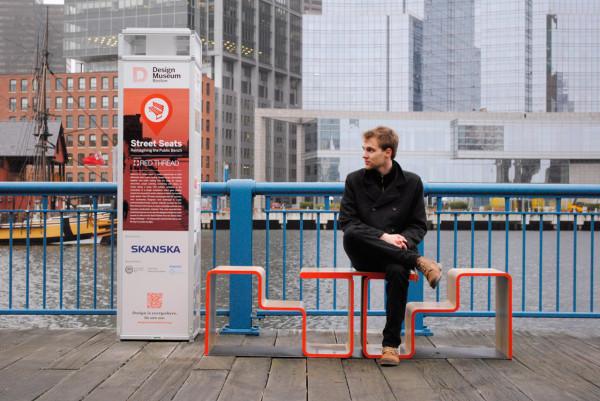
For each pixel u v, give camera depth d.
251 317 5.37
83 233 28.88
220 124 116.44
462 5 104.38
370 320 14.40
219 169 116.00
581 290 20.47
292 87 142.00
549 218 56.41
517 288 20.98
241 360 4.44
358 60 96.12
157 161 4.92
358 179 4.58
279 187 5.37
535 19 96.88
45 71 65.88
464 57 105.31
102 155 108.25
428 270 4.07
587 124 86.00
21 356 4.50
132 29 4.94
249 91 127.81
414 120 86.00
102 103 108.62
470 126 85.19
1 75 110.88
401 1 104.62
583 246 46.06
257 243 46.69
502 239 54.47
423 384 3.87
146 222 4.96
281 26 136.25
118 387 3.75
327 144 85.56
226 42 121.06
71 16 127.44
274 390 3.72
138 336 4.99
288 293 18.58
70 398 3.53
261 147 86.06
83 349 4.72
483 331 5.60
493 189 5.46
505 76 97.94
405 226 4.57
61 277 5.52
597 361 4.46
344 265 29.98
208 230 55.75
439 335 5.42
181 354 4.58
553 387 3.80
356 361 4.45
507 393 3.67
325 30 95.62
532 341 5.12
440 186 5.39
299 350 4.72
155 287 4.98
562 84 96.81
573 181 87.69
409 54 96.44
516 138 85.94
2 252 32.03
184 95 4.89
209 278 4.54
